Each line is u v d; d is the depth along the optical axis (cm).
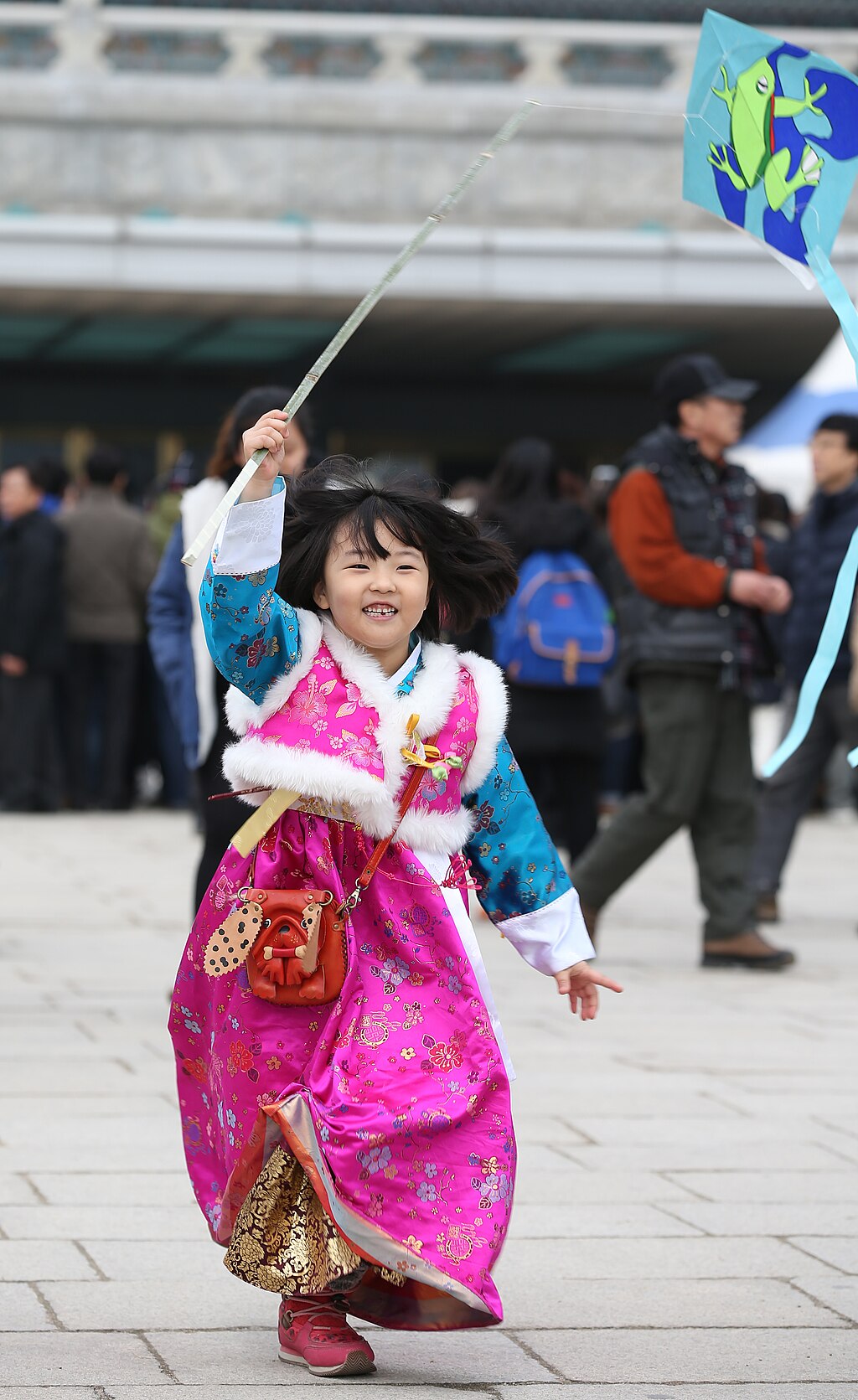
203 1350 563
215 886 566
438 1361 558
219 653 552
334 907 548
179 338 3131
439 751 563
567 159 2875
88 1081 896
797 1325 591
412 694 564
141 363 3409
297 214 2838
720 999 1152
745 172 582
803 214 584
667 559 1207
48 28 2833
